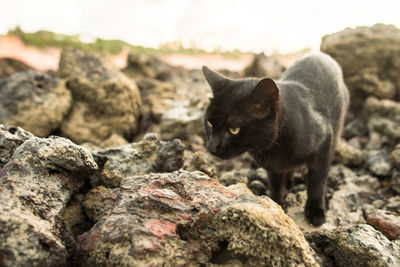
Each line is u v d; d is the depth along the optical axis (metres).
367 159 0.81
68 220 0.46
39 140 0.42
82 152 0.43
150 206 0.39
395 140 0.86
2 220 0.32
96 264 0.35
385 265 0.40
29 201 0.37
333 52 1.20
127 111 1.02
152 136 0.62
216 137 0.52
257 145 0.52
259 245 0.35
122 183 0.45
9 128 0.49
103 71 1.05
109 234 0.36
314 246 0.47
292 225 0.38
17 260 0.31
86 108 0.99
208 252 0.38
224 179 0.69
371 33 1.20
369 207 0.63
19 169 0.38
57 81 1.00
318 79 0.64
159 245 0.35
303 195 0.68
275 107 0.49
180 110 1.04
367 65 1.18
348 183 0.72
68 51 1.11
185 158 0.77
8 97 0.90
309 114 0.56
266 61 1.70
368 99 1.10
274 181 0.62
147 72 1.63
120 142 0.91
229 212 0.37
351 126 1.07
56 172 0.42
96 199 0.48
